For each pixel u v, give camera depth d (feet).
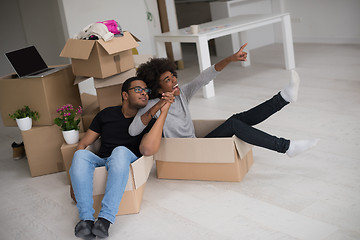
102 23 9.44
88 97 11.30
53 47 17.78
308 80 14.90
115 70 9.61
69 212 8.21
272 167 8.89
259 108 8.75
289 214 7.12
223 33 14.51
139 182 7.71
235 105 13.28
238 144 8.27
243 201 7.72
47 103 9.54
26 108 9.64
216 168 8.44
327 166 8.63
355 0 18.85
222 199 7.89
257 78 16.02
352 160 8.73
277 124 11.19
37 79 9.41
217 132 8.61
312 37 21.03
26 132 9.65
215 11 20.54
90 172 7.51
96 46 9.14
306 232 6.57
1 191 9.50
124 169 7.33
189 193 8.27
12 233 7.74
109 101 9.98
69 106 9.38
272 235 6.61
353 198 7.35
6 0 17.95
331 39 20.24
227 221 7.16
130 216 7.73
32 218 8.17
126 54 9.80
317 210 7.13
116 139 8.31
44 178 9.86
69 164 9.09
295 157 9.21
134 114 8.36
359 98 12.37
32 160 9.87
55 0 16.53
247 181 8.43
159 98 8.70
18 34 18.29
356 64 16.05
